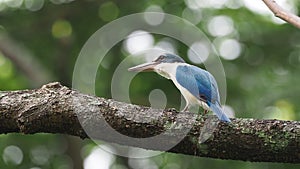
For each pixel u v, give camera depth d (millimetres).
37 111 5801
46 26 17500
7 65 17219
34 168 15664
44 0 17453
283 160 5637
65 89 5969
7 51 16578
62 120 5797
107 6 17328
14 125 5934
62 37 17141
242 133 5598
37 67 16688
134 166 15188
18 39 17453
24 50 17156
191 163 14180
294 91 14594
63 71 16906
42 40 17562
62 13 17391
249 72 15734
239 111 14719
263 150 5582
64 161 15898
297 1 15750
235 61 15922
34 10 17422
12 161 15484
